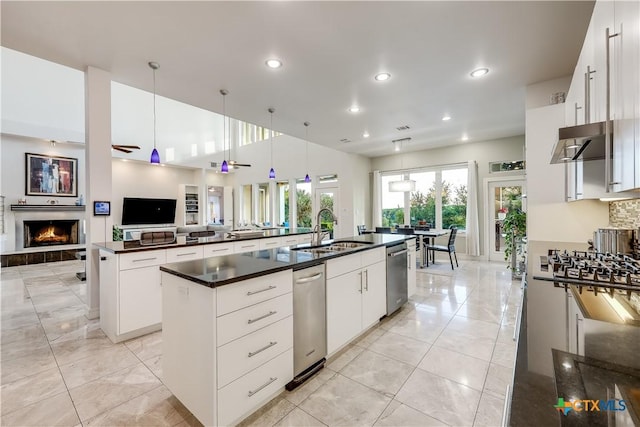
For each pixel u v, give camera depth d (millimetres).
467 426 1536
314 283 2031
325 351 2129
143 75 3152
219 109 4234
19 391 1877
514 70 3098
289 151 8773
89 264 3074
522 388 566
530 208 2938
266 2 2076
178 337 1656
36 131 6375
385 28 2391
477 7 2148
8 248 6168
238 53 2740
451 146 6727
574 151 1698
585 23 2328
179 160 8984
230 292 1483
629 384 564
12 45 2568
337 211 7738
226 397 1460
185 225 9289
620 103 1086
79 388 1906
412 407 1687
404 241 3402
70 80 6805
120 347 2473
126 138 7898
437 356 2266
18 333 2770
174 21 2266
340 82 3363
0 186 6129
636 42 921
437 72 3143
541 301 1123
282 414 1635
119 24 2291
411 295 3578
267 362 1676
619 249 2061
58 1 2012
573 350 718
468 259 6527
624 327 870
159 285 2803
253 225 9164
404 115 4527
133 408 1713
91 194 3014
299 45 2621
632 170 951
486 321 2955
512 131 5508
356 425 1553
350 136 5812
